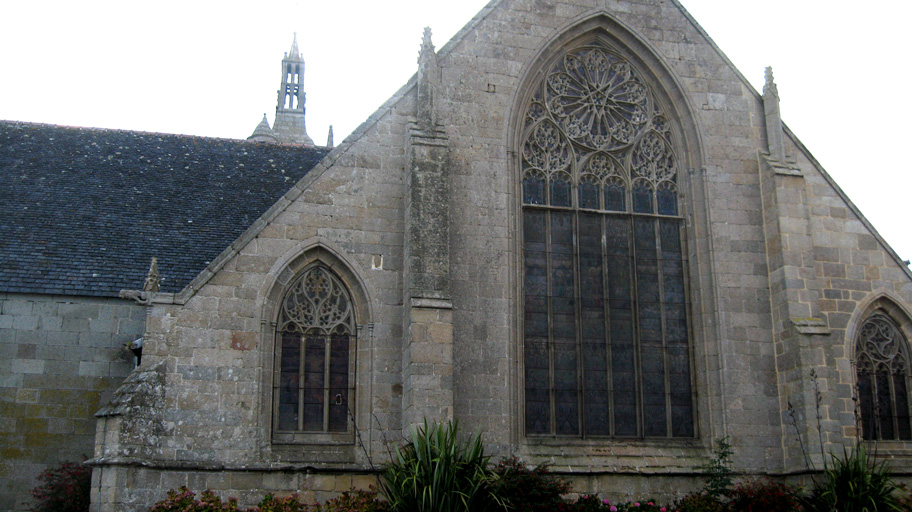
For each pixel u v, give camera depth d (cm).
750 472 2483
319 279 2409
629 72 2806
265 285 2327
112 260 2777
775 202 2667
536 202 2634
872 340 2722
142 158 3338
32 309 2638
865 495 2223
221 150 3531
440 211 2380
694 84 2788
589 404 2516
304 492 2202
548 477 2289
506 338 2434
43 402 2592
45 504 2456
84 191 3053
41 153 3209
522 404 2438
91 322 2669
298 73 6912
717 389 2553
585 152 2709
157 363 2209
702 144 2736
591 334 2570
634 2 2811
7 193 2955
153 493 2098
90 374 2634
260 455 2214
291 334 2358
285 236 2375
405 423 2262
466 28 2662
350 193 2452
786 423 2520
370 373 2341
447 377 2242
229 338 2269
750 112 2809
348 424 2330
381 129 2520
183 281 2741
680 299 2664
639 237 2681
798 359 2495
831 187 2789
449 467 2020
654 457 2466
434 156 2422
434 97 2541
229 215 3114
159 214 3030
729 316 2608
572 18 2750
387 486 2141
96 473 2056
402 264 2438
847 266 2727
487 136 2583
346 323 2398
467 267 2459
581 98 2742
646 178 2730
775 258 2647
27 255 2720
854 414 2558
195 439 2180
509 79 2650
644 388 2566
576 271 2603
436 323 2273
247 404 2239
